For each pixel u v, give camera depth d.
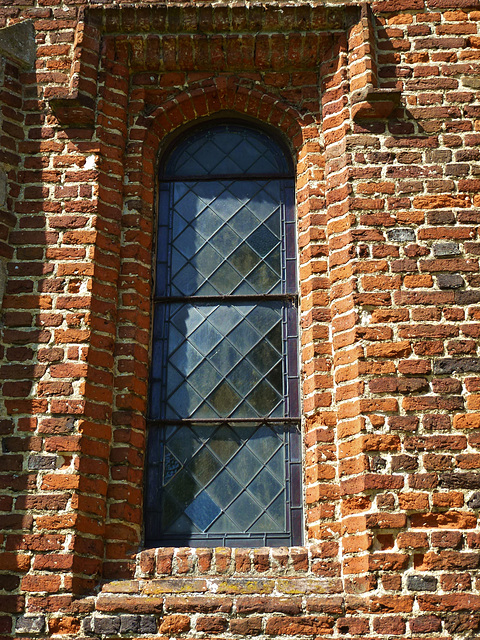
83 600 4.70
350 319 5.29
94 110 5.95
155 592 4.76
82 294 5.42
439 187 5.61
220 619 4.64
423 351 5.17
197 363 5.66
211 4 6.11
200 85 6.27
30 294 5.43
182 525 5.23
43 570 4.75
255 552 4.93
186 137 6.39
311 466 5.17
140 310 5.62
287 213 6.12
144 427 5.40
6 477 4.96
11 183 5.72
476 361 5.14
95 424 5.15
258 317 5.80
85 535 4.89
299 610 4.64
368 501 4.82
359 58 5.95
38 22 6.24
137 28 6.18
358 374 5.11
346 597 4.66
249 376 5.62
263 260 5.97
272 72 6.29
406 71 5.99
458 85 5.94
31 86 6.05
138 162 6.00
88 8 6.20
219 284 5.89
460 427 4.97
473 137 5.77
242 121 6.43
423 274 5.37
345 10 6.11
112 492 5.09
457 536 4.72
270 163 6.31
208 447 5.43
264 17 6.11
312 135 6.05
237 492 5.31
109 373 5.34
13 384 5.19
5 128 5.84
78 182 5.75
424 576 4.64
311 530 5.05
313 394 5.30
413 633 4.53
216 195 6.20
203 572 4.88
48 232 5.59
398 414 5.01
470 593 4.60
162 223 6.10
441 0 6.19
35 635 4.63
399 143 5.75
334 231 5.61
